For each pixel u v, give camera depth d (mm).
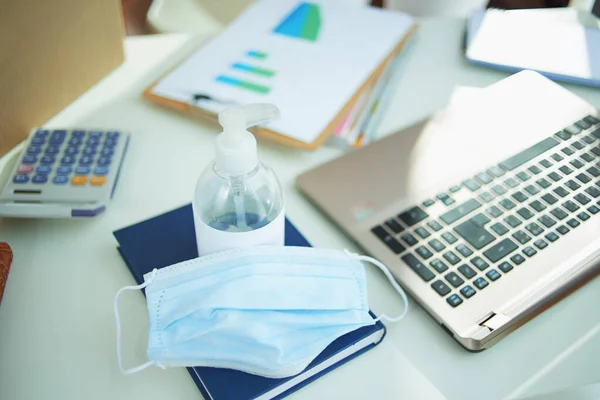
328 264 523
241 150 469
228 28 896
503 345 516
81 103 797
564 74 815
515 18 943
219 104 758
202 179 512
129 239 592
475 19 944
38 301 552
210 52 851
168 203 658
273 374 477
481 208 605
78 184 641
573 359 505
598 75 812
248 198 496
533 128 707
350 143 720
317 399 483
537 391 484
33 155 668
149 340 478
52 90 751
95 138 701
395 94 816
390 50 855
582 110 730
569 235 576
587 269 548
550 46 874
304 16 917
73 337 524
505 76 847
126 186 676
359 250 596
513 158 664
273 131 718
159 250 583
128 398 481
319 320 492
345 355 507
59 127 755
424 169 659
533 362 503
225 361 477
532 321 533
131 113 786
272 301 487
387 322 533
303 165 707
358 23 910
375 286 562
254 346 476
